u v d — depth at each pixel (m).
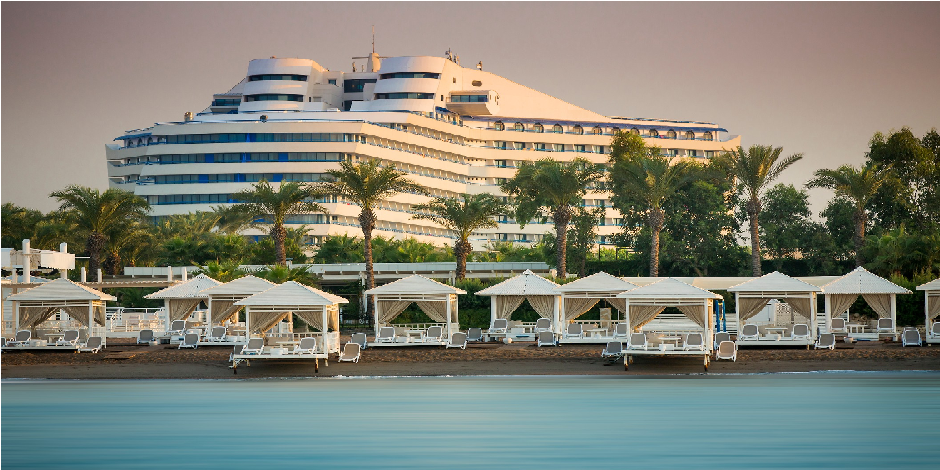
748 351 43.47
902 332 47.12
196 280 51.59
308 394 41.75
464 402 40.00
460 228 69.00
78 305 47.81
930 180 77.75
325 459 30.17
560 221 68.81
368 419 36.38
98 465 29.55
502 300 51.72
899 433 33.84
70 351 45.91
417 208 70.44
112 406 39.38
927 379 43.19
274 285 49.16
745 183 69.19
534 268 75.19
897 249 60.38
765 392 41.47
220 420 36.41
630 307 44.22
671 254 86.69
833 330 46.62
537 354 44.69
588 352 44.50
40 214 88.19
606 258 93.19
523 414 37.44
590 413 37.59
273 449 31.69
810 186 67.62
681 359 43.16
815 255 81.88
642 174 68.38
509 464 29.34
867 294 47.53
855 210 67.56
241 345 43.91
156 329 57.66
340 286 78.31
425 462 29.61
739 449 31.36
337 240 87.19
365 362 44.53
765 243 86.81
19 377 43.97
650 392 42.09
